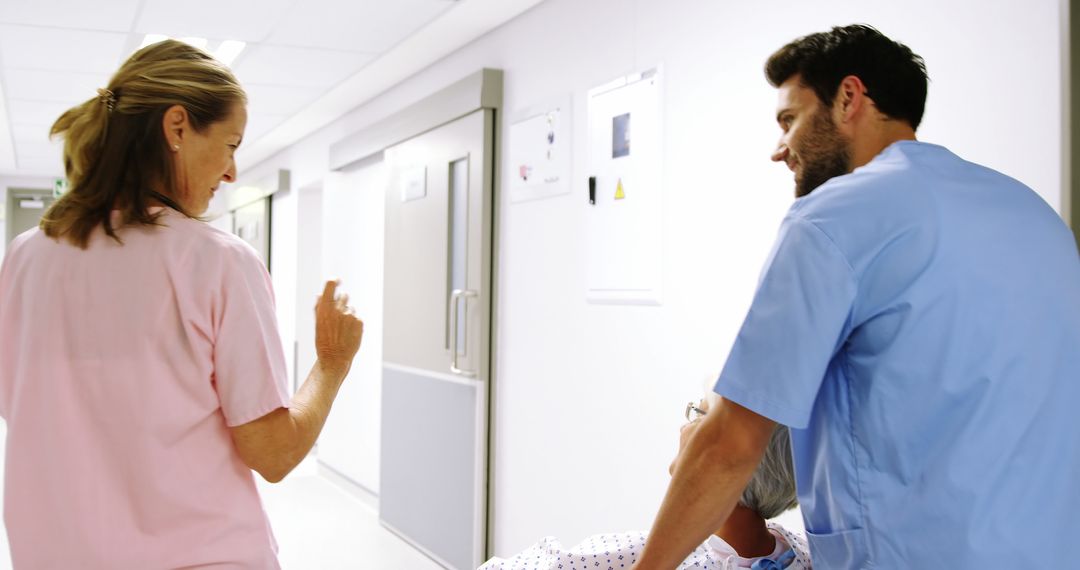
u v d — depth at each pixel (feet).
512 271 11.96
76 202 4.00
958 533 3.43
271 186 23.26
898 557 3.54
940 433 3.50
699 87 8.52
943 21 6.19
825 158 4.22
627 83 9.52
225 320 4.00
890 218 3.61
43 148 24.02
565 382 10.70
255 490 4.28
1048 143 5.49
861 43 4.13
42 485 3.87
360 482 18.29
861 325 3.68
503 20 12.03
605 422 9.94
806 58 4.23
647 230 9.20
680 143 8.77
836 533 3.76
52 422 3.88
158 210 4.03
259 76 15.23
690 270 8.60
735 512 4.46
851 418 3.74
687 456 3.84
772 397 3.60
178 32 12.51
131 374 3.87
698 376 8.48
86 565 3.83
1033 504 3.47
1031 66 5.58
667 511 3.84
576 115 10.53
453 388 13.08
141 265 3.92
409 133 14.65
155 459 3.89
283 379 4.21
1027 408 3.50
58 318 3.92
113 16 11.70
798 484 4.07
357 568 13.19
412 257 14.60
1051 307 3.63
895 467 3.58
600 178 9.98
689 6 8.66
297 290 21.71
